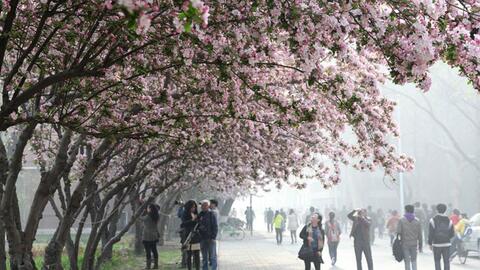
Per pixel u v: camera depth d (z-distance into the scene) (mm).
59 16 6777
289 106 6617
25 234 8031
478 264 19078
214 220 14703
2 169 8141
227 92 7270
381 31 4746
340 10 4879
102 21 5965
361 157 10453
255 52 5832
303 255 13609
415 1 4617
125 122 7770
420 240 14344
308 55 5297
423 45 4637
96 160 8961
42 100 9430
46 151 11477
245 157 11977
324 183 11789
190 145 10711
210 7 5613
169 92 8055
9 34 5227
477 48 4711
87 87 7027
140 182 14734
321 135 10828
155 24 5688
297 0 4875
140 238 21766
